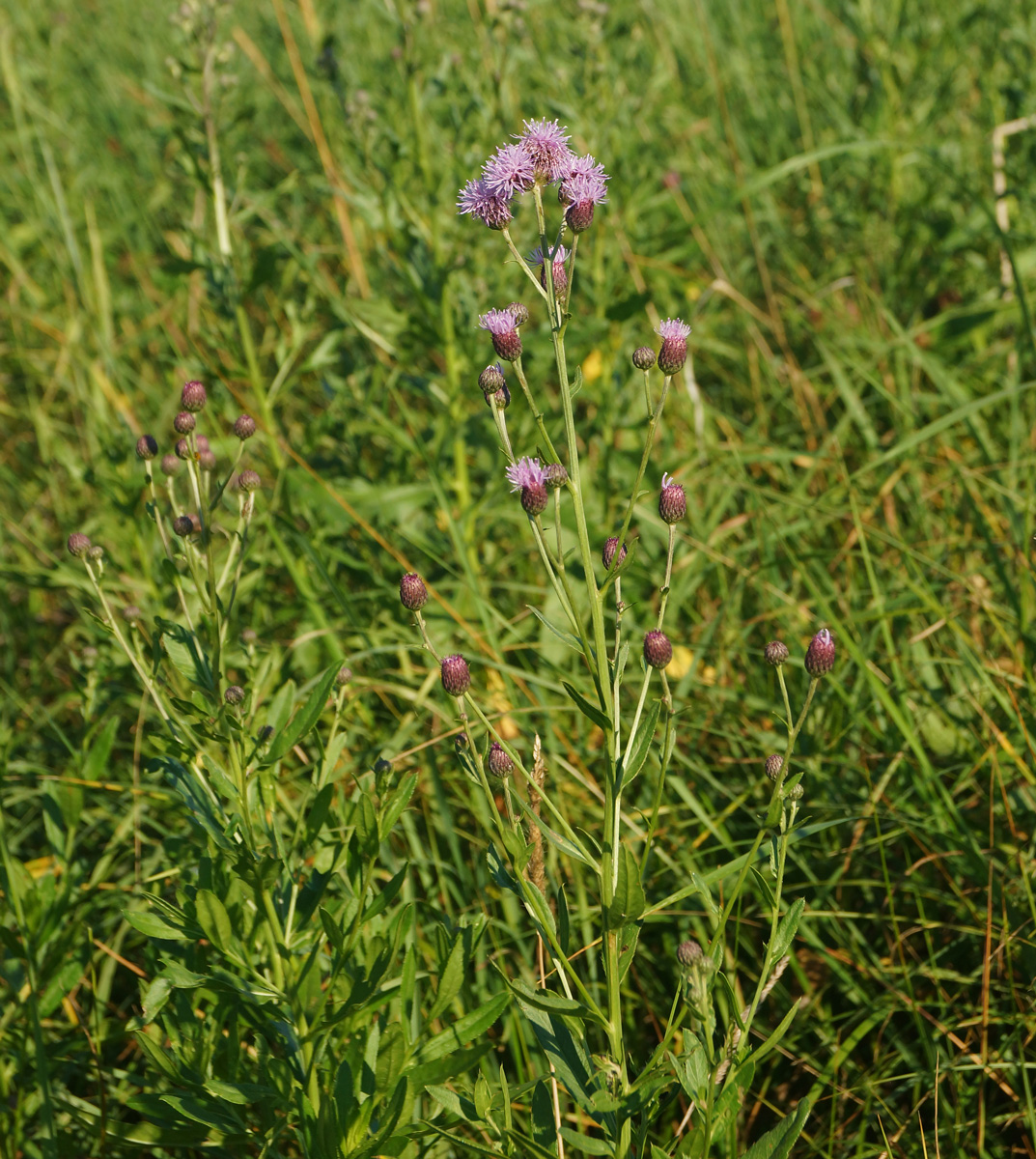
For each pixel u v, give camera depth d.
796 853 2.80
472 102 3.76
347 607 3.31
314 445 3.87
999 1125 2.31
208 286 3.81
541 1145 2.00
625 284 4.39
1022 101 4.89
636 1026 2.63
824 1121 2.39
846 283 4.79
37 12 7.03
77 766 2.90
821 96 5.94
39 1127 2.35
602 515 3.75
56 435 4.98
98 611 3.40
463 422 3.77
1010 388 3.49
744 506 4.04
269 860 2.02
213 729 2.09
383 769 2.07
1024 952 2.46
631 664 3.39
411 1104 1.90
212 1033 2.20
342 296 5.18
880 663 3.18
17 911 2.44
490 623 3.26
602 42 4.18
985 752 2.83
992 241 4.88
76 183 6.05
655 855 2.88
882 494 3.63
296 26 7.34
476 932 2.02
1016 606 3.07
